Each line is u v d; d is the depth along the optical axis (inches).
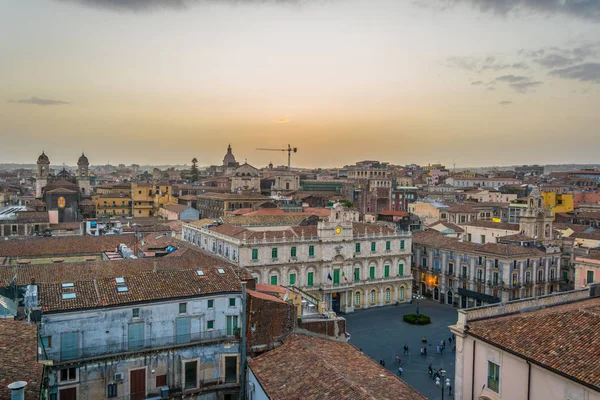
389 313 3932.1
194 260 2706.7
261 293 2048.5
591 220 5403.5
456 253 4160.9
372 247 4151.1
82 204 5925.2
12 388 863.1
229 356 1809.8
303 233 3917.3
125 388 1673.2
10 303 1588.3
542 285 3912.4
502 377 1434.5
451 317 3804.1
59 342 1582.2
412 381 2581.2
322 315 2170.3
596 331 1327.5
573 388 1219.9
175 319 1750.7
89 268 2335.1
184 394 1745.8
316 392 1363.2
